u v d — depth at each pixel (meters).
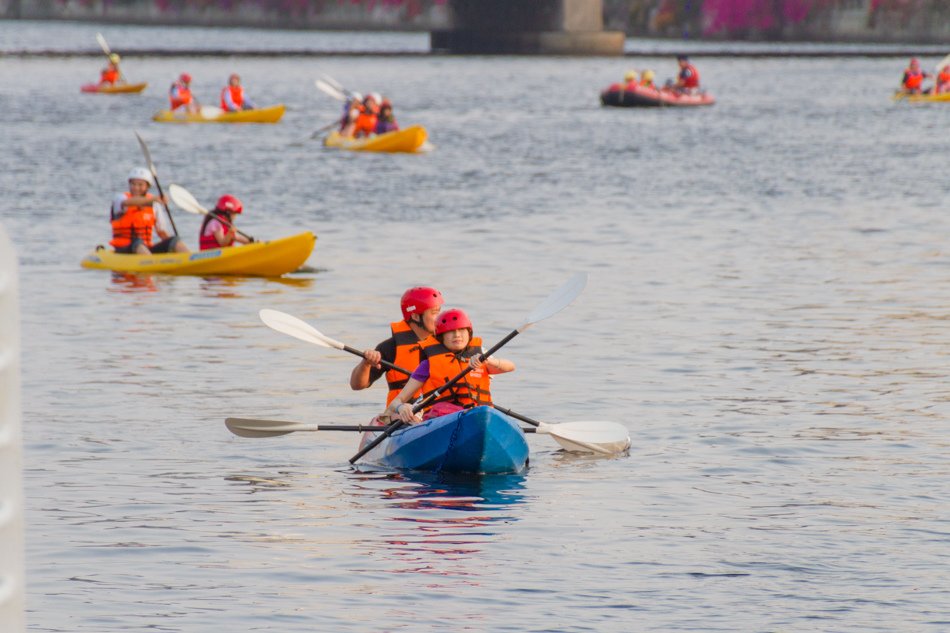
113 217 70.88
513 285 64.56
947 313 57.59
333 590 24.22
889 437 36.75
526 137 153.38
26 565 25.53
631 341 51.47
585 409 40.56
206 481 32.41
